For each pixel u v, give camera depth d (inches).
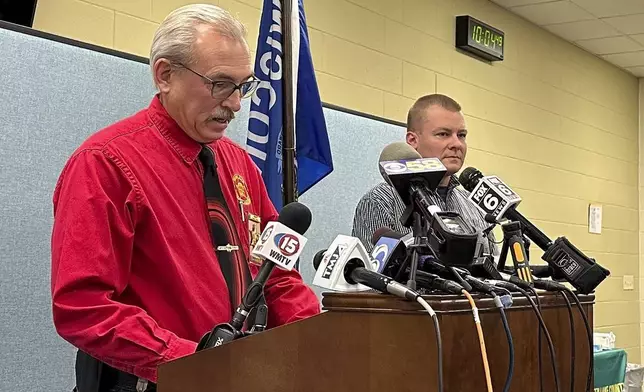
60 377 91.4
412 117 108.7
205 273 61.4
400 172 48.5
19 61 88.8
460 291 42.5
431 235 45.6
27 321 88.5
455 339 41.1
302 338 44.1
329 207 132.7
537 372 47.2
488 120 205.3
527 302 46.8
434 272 46.3
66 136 92.7
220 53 61.9
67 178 58.4
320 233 130.7
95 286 55.1
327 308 43.7
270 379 45.0
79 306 54.1
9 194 87.4
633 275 279.9
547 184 231.8
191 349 53.2
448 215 46.7
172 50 62.0
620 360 149.2
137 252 59.7
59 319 54.4
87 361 59.1
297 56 101.7
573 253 54.6
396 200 90.5
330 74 155.4
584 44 248.1
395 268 47.1
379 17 169.2
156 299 59.4
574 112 247.6
